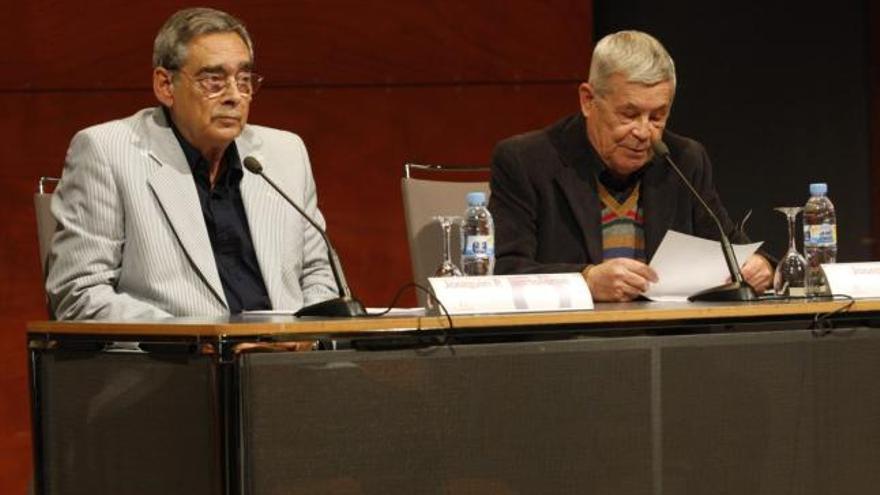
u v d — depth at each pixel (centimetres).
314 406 615
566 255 953
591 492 670
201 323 622
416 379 634
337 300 699
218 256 895
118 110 1409
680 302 788
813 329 721
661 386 684
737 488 703
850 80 1525
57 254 866
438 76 1457
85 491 675
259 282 903
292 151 954
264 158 934
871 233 1527
